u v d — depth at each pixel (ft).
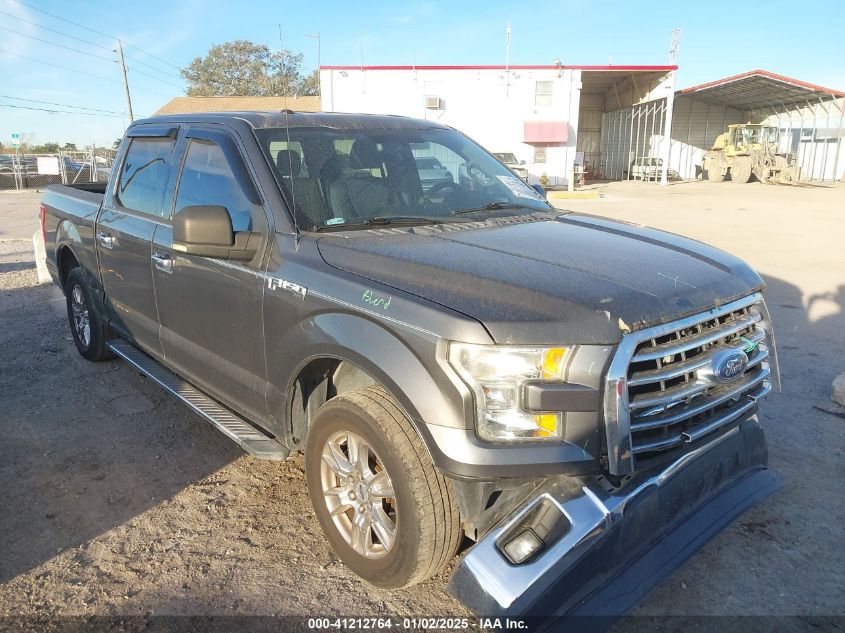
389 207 11.37
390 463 8.48
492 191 12.89
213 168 12.14
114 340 17.51
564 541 7.67
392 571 8.90
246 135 11.62
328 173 11.35
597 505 7.78
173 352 13.58
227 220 10.31
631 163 137.80
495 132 105.50
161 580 9.87
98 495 12.21
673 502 8.80
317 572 10.06
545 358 7.63
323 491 9.95
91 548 10.64
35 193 98.02
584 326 7.64
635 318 7.80
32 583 9.80
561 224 11.43
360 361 8.76
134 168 15.03
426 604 9.35
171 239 12.81
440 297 8.21
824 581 9.82
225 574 10.00
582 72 105.60
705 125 139.54
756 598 9.48
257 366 10.97
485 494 8.23
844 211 61.16
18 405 16.12
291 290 9.90
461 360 7.74
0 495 12.20
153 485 12.53
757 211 61.98
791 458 13.35
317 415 9.74
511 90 104.06
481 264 8.81
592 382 7.63
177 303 12.94
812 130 123.13
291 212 10.52
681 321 8.23
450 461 7.79
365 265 9.29
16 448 13.97
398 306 8.38
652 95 110.22
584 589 8.01
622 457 7.66
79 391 16.97
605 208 66.85
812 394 16.53
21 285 29.96
